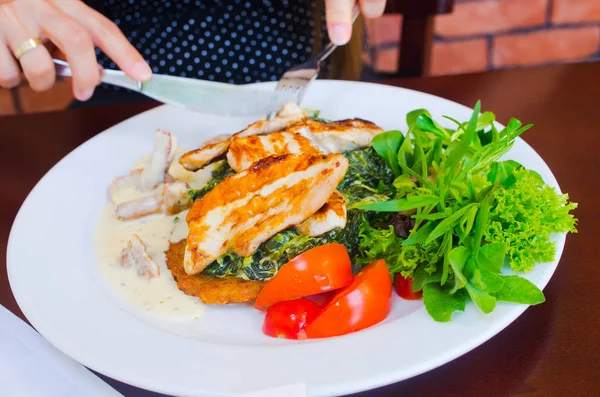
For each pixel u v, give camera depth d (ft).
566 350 1.36
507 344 1.38
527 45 3.67
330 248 1.49
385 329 1.36
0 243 1.71
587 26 3.63
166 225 1.73
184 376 1.31
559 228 1.45
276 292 1.47
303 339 1.43
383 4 1.87
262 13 2.52
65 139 2.05
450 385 1.32
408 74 2.81
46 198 1.75
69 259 1.61
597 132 1.93
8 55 1.88
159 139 1.79
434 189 1.47
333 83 2.07
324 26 2.49
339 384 1.26
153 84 1.82
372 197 1.63
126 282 1.58
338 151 1.74
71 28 1.79
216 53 2.52
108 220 1.76
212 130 1.99
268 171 1.55
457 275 1.37
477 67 3.68
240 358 1.33
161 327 1.48
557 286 1.49
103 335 1.40
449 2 2.57
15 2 1.85
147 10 2.53
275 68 2.52
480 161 1.50
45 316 1.43
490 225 1.43
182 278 1.57
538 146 1.89
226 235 1.52
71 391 1.33
